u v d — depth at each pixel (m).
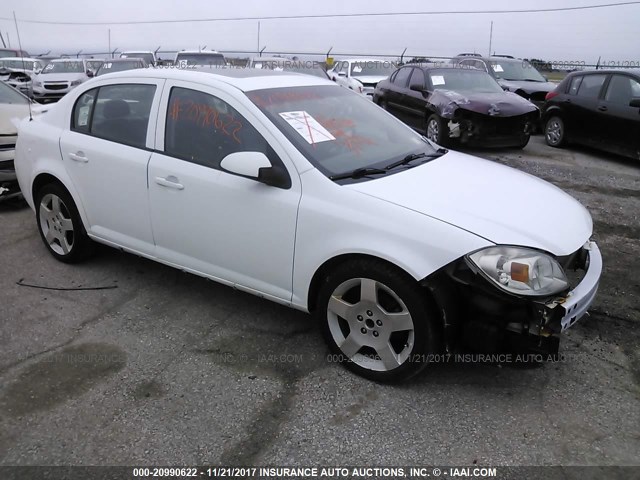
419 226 2.75
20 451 2.55
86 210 4.18
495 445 2.61
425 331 2.80
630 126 8.64
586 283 2.92
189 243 3.61
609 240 5.32
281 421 2.77
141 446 2.60
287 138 3.19
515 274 2.60
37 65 21.55
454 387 3.03
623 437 2.66
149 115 3.74
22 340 3.47
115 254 4.79
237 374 3.14
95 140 4.03
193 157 3.51
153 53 22.77
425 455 2.55
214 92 3.48
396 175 3.23
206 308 3.89
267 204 3.16
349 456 2.55
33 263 4.61
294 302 3.24
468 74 11.09
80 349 3.38
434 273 2.70
